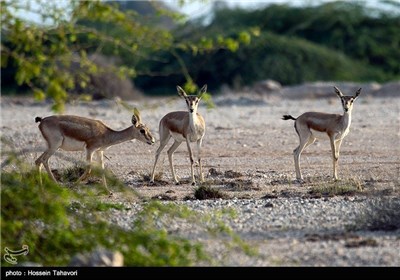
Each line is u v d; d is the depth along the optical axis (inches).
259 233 1610.5
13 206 1499.8
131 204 1939.0
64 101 1327.5
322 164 2763.3
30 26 1296.8
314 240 1540.4
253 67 7116.1
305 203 1926.7
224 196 2108.8
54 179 2245.3
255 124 4028.1
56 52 1316.4
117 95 5629.9
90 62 1380.4
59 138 2244.1
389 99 5585.6
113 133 2292.1
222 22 7864.2
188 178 2500.0
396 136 3486.7
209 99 1505.9
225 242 1473.9
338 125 2436.0
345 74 7372.1
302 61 7313.0
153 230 1557.6
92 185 2217.0
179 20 1362.0
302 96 5979.3
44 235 1520.7
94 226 1526.8
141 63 6963.6
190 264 1408.7
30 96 6077.8
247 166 2748.5
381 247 1487.5
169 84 7003.0
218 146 3238.2
